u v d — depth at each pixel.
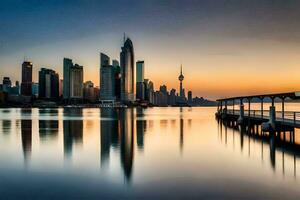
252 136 36.94
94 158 23.83
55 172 19.20
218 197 14.22
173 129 49.78
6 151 27.25
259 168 19.88
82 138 37.31
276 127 36.81
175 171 19.27
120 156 24.67
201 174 18.44
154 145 30.98
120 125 60.09
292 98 33.09
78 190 15.39
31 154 25.70
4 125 59.53
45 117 96.12
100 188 15.73
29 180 17.30
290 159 22.80
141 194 14.71
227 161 22.27
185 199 14.00
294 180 16.95
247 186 15.88
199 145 30.70
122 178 17.69
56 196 14.48
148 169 19.92
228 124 57.19
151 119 83.62
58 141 34.31
